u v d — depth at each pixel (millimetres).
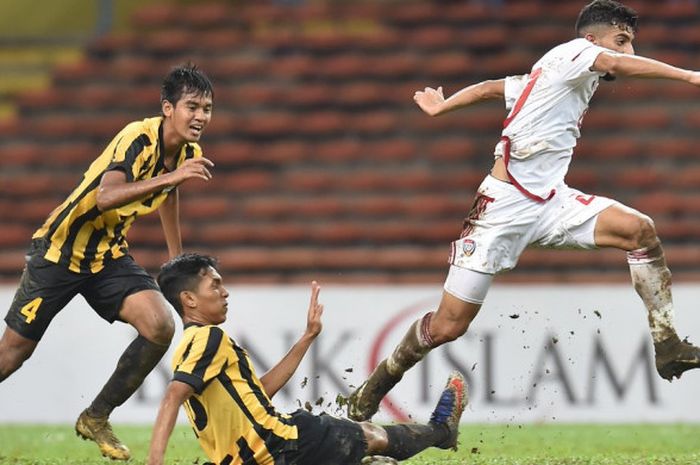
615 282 50812
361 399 24766
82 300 45219
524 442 33219
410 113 66250
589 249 23219
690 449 30422
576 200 22938
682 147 62531
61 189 64500
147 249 58969
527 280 52469
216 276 20266
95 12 73500
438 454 27672
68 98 69750
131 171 22688
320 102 67312
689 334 43406
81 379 44875
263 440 19500
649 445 32156
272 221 60562
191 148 24109
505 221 22812
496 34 69188
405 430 21375
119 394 25141
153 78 70562
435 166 63344
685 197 60000
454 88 67125
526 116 22766
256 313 44656
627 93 65062
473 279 23047
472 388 42625
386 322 44000
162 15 74688
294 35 71062
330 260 56125
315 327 21031
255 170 64312
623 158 62375
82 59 72188
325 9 73625
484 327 43156
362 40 70250
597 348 43156
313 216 60406
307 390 43594
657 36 67188
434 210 59906
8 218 63094
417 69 67812
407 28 71812
